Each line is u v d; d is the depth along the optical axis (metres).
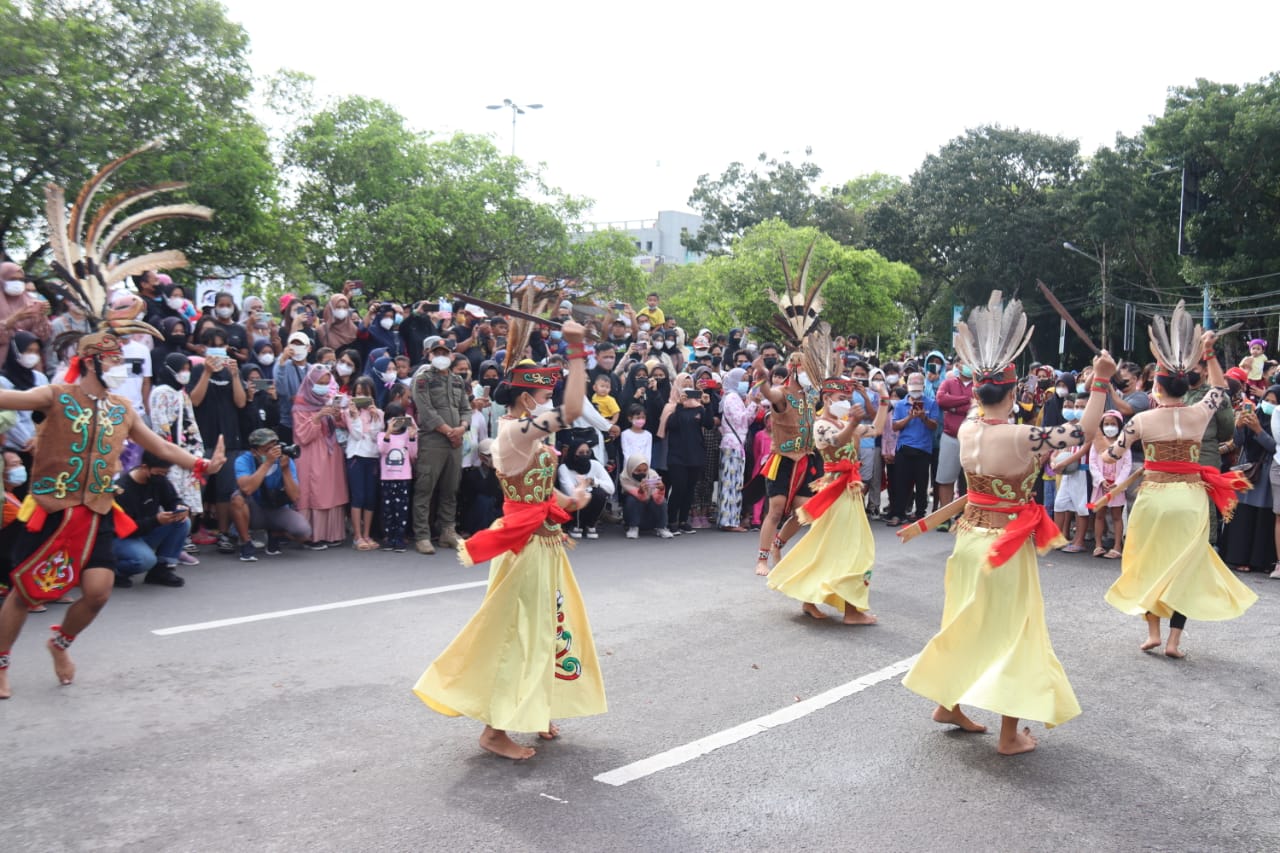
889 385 13.56
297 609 7.39
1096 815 4.40
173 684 5.68
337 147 27.45
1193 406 7.10
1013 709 4.76
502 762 4.75
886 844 4.06
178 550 8.02
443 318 12.45
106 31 18.25
